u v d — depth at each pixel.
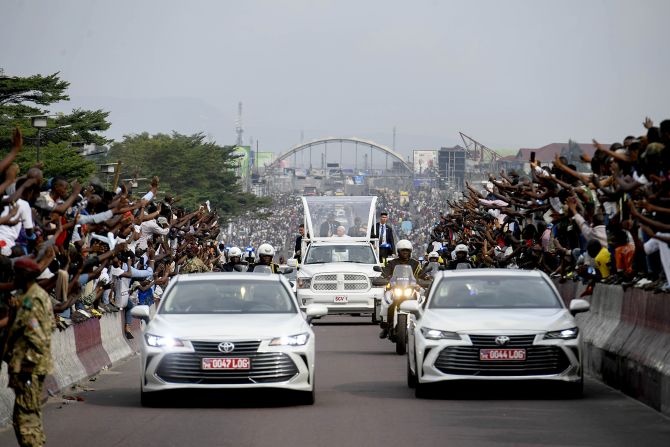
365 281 60.59
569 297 38.59
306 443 20.16
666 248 25.50
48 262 23.12
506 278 28.59
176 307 26.98
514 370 25.77
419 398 26.89
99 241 35.59
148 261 46.62
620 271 30.69
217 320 25.83
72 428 22.30
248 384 24.86
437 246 80.62
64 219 29.14
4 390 23.47
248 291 27.44
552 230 43.16
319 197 71.69
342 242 64.06
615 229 31.31
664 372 23.77
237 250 51.16
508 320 26.23
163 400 26.25
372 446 19.78
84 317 33.25
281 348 25.09
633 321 28.41
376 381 31.22
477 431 21.31
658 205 25.62
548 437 20.52
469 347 25.92
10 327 18.06
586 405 25.00
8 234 25.08
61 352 30.23
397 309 40.47
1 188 20.92
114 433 21.58
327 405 25.59
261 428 22.02
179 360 25.00
